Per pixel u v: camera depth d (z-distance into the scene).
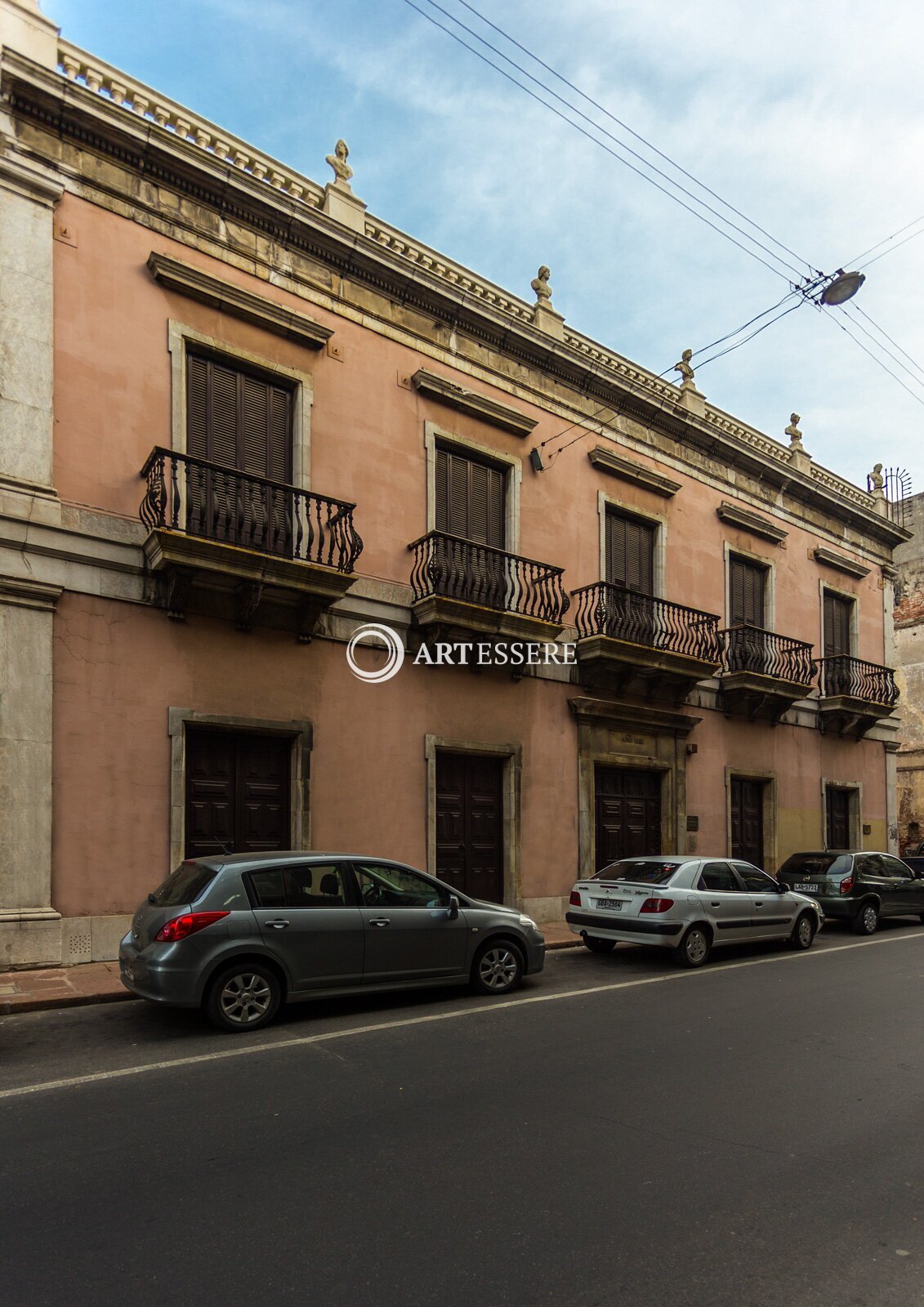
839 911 13.80
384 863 7.95
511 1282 3.22
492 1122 4.89
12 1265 3.32
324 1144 4.55
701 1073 5.92
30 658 9.21
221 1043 6.48
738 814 17.88
